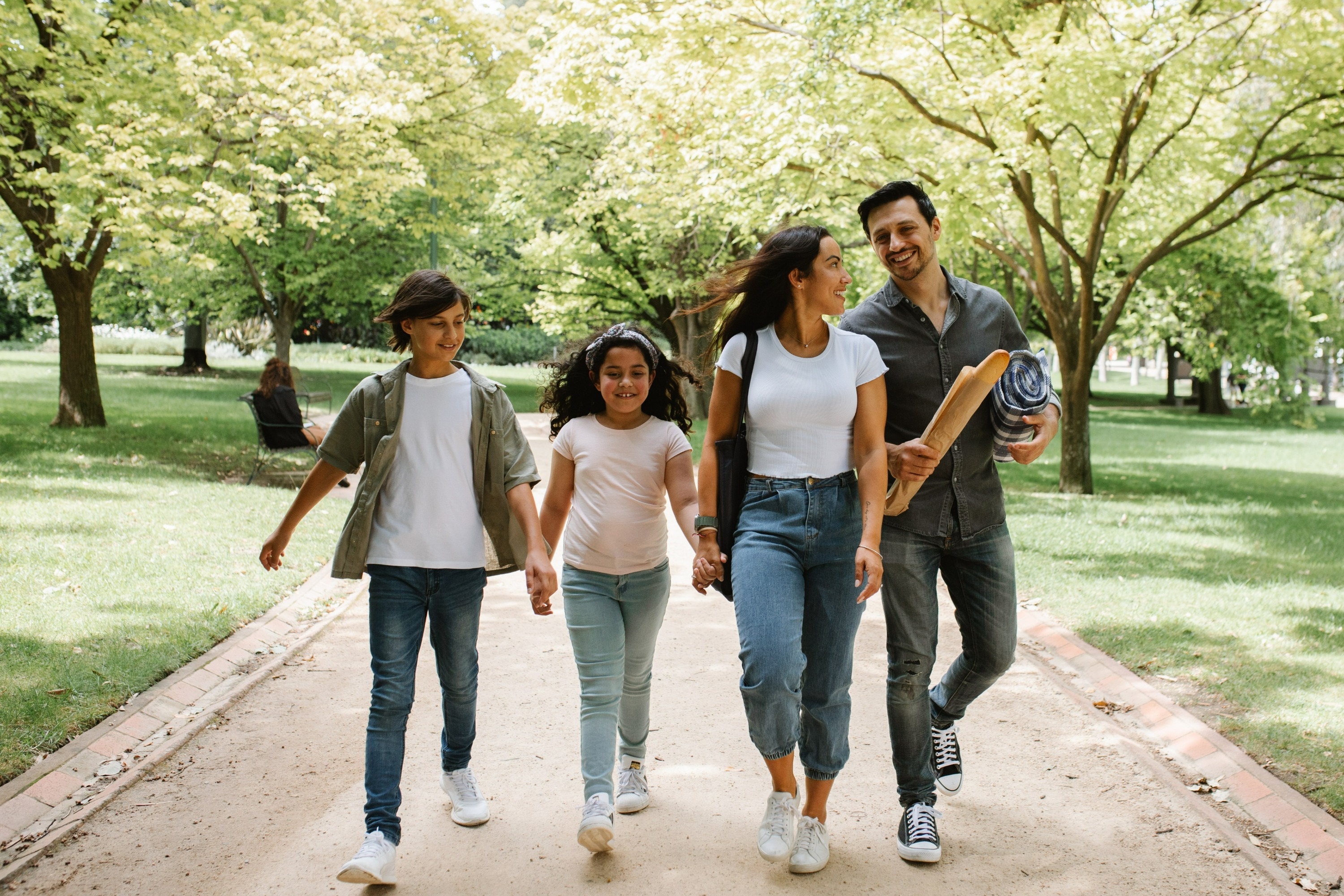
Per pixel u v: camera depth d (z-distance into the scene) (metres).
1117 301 12.11
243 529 7.85
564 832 3.34
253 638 5.31
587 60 11.08
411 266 25.62
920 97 10.96
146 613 5.42
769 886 2.98
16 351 40.28
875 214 3.18
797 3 10.35
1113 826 3.40
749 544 3.01
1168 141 11.16
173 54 12.54
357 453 3.25
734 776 3.79
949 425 2.87
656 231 19.36
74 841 3.20
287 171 13.58
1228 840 3.29
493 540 3.32
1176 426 26.27
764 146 10.33
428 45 15.21
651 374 3.21
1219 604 6.38
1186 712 4.37
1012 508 10.81
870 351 3.07
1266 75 10.62
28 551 6.64
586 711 3.17
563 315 23.44
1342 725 4.20
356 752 3.97
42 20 12.28
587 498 3.24
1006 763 3.95
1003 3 9.94
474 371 3.30
